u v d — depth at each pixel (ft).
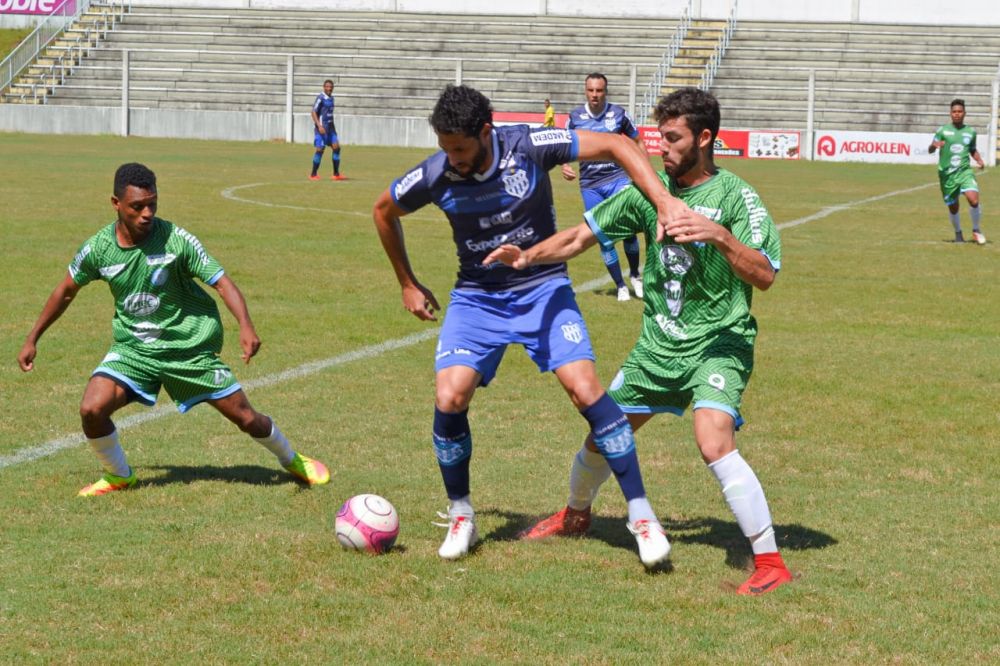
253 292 84.02
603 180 85.15
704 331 34.88
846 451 48.03
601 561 35.24
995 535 37.81
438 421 35.14
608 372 62.23
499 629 29.86
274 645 28.66
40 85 328.08
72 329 69.67
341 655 28.17
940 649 28.96
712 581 33.60
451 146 33.06
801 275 99.04
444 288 86.94
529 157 34.35
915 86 309.22
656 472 45.09
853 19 342.44
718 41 331.77
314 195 159.74
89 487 41.22
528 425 51.37
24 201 136.56
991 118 281.74
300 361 63.10
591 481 36.86
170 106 325.42
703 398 33.99
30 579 32.58
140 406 53.47
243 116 312.09
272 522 38.22
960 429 51.60
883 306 84.43
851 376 61.62
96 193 148.46
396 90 324.80
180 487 41.83
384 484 42.78
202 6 364.17
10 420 50.31
